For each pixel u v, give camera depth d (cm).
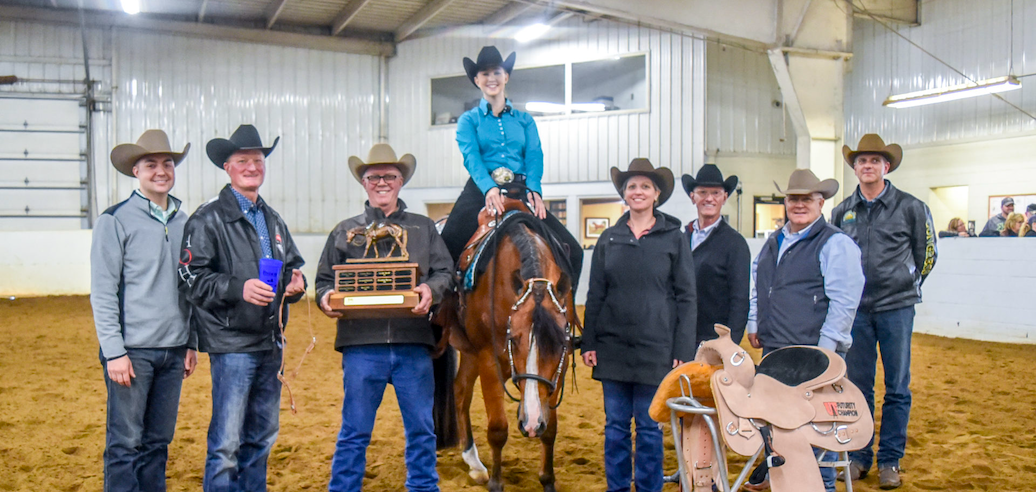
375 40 1595
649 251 330
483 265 347
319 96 1569
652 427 322
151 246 301
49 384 645
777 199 1484
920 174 1430
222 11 1471
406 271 304
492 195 372
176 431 497
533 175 411
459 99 1565
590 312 344
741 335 374
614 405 330
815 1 1205
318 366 756
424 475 318
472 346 371
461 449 460
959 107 1364
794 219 345
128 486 294
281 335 318
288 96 1549
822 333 328
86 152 1454
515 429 517
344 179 1585
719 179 392
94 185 1463
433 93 1582
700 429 259
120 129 1462
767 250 365
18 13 1398
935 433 492
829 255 332
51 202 1450
